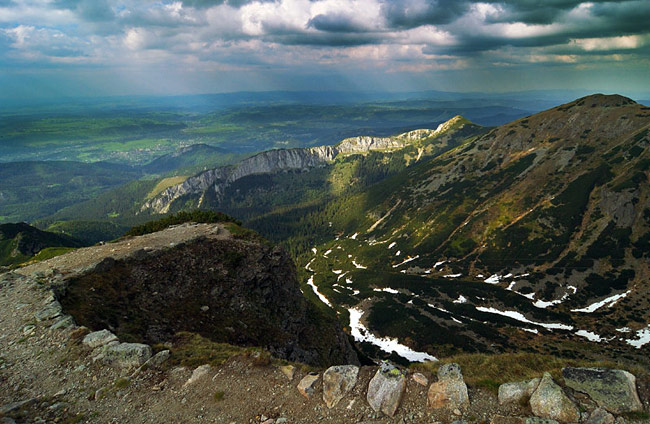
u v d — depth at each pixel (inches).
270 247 1749.5
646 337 4638.3
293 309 1615.4
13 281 1051.9
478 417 405.1
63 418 494.6
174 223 2091.5
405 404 450.6
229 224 1983.3
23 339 721.6
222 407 503.5
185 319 1061.1
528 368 506.0
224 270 1418.6
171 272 1263.5
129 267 1177.4
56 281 968.3
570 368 431.5
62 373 604.4
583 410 375.6
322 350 1567.4
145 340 843.4
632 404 365.1
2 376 607.8
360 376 518.3
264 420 467.8
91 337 691.4
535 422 374.6
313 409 478.6
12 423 469.7
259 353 628.7
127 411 507.5
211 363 612.7
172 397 534.0
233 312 1259.2
